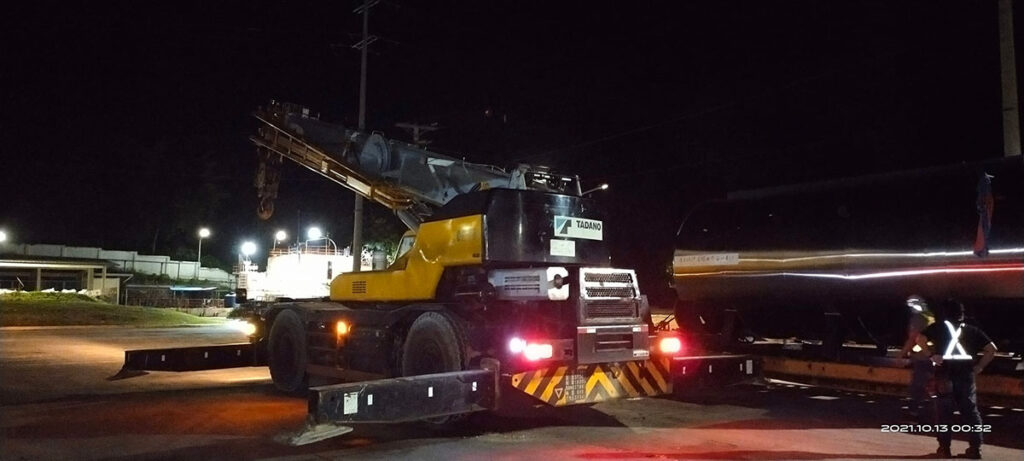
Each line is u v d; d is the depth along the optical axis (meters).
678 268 13.88
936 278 10.50
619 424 10.42
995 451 8.85
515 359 9.38
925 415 9.55
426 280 10.73
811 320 12.44
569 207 10.66
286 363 13.38
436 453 8.69
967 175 10.77
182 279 64.94
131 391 13.64
